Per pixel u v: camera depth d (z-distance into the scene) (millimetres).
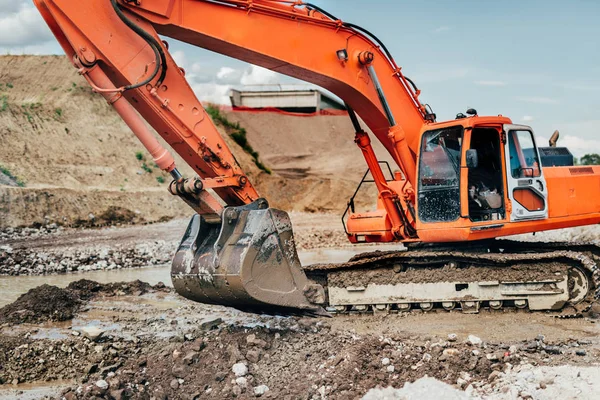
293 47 9406
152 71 8523
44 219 25484
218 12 8773
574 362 7754
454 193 10305
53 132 32156
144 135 8508
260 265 8594
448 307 10609
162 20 8430
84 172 30891
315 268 11070
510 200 10336
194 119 8938
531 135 10789
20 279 15797
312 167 45594
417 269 10781
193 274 8867
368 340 8633
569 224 11031
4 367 8383
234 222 8812
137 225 27953
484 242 10875
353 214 11922
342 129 51219
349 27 9938
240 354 8281
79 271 17234
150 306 11867
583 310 9914
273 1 9219
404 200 11258
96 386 7492
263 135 48531
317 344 8750
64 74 36656
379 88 10273
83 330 9367
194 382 7855
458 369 7652
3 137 29797
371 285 10766
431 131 10523
